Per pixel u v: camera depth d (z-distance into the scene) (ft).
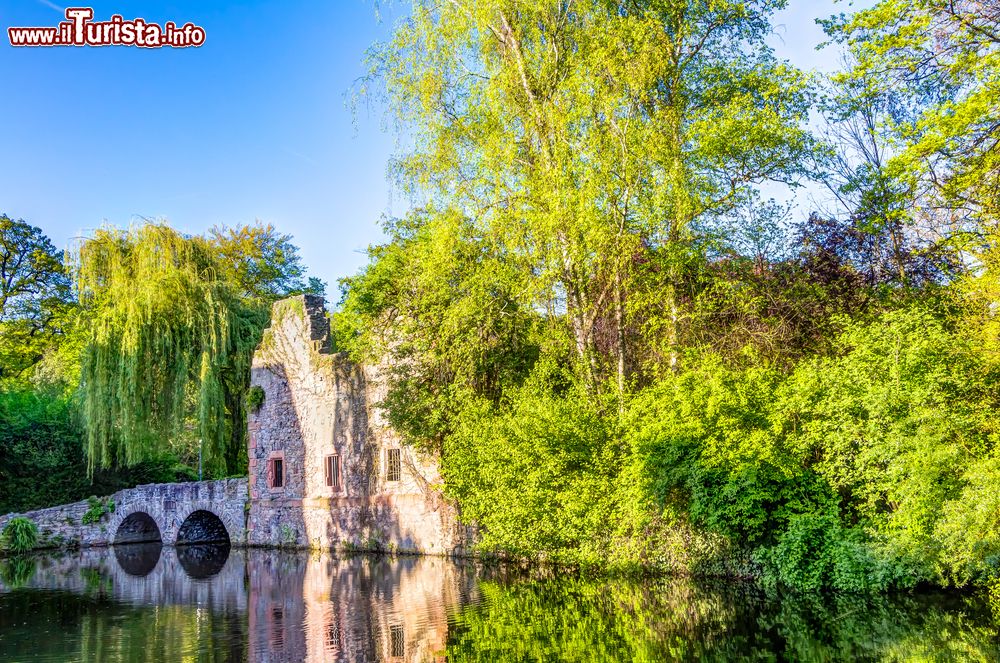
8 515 115.03
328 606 53.62
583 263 61.82
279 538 105.70
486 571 67.46
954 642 34.83
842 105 67.21
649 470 55.06
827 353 61.36
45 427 128.06
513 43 65.57
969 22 53.57
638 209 59.93
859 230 63.93
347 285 119.03
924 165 54.70
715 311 64.80
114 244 108.06
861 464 44.47
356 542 93.81
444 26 65.57
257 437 111.04
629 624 42.73
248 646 42.04
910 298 59.26
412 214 89.97
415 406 77.77
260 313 122.21
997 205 52.70
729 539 52.95
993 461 37.93
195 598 61.21
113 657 40.88
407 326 80.02
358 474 94.32
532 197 61.87
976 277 50.37
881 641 35.91
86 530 120.37
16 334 163.12
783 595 47.60
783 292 64.18
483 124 65.87
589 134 59.62
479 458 67.72
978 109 50.55
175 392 107.76
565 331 67.46
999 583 42.24
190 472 140.97
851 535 47.01
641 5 66.39
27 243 160.66
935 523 40.81
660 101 66.90
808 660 33.78
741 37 66.80
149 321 105.60
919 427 40.86
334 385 98.89
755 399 52.65
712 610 44.96
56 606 60.23
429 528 83.76
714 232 65.05
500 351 74.95
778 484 50.83
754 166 65.21
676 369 64.03
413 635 42.78
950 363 42.09
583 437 60.44
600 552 60.85
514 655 37.37
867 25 57.16
